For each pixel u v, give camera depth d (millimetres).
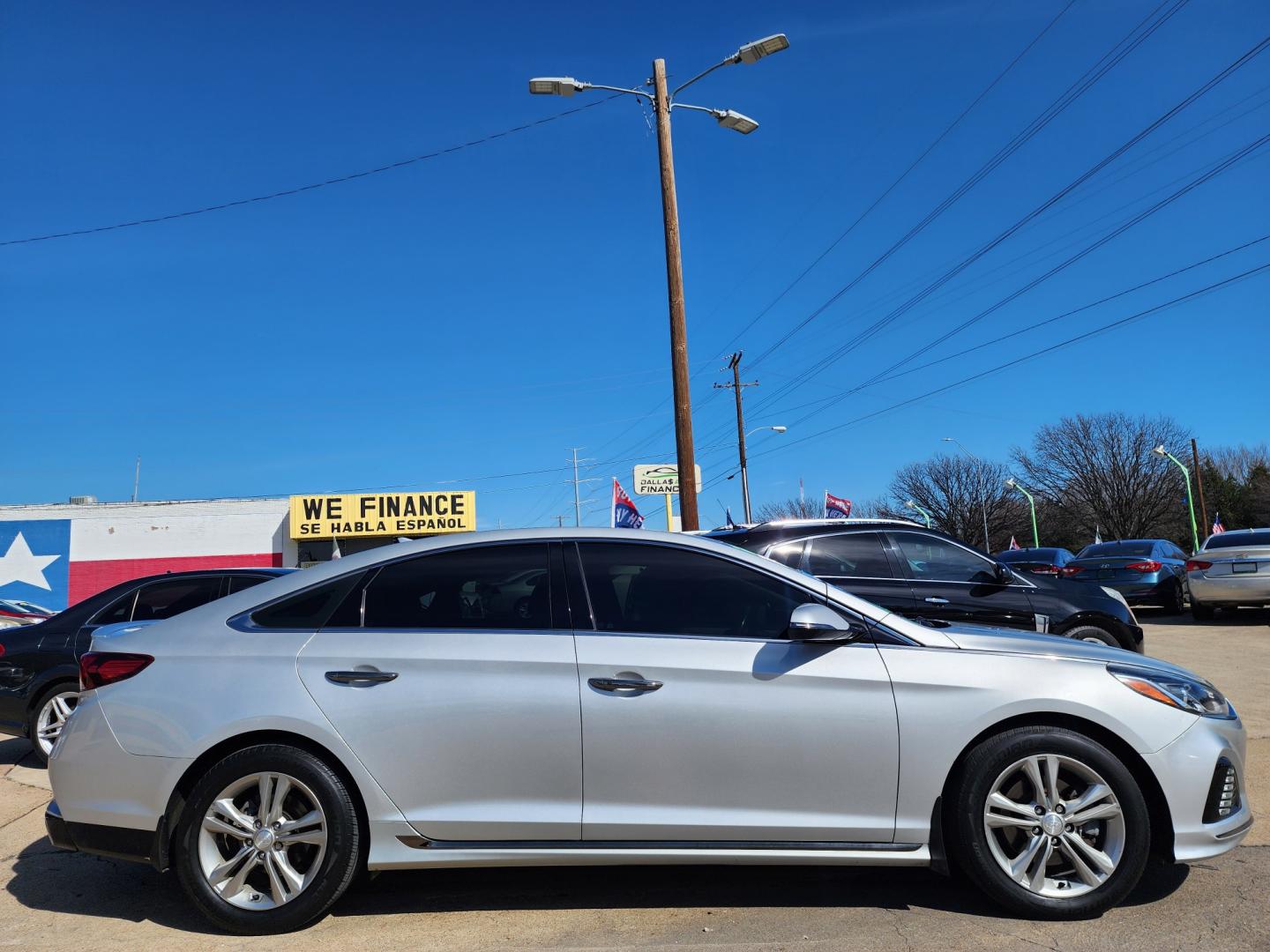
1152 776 3717
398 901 4027
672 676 3715
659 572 3986
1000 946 3430
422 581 3990
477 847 3682
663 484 27141
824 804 3693
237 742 3801
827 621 3697
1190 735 3738
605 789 3676
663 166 14562
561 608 3891
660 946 3494
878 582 7203
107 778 3766
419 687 3723
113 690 3848
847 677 3730
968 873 3725
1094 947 3412
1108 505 55781
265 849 3676
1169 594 15906
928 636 3912
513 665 3732
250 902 3688
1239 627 14008
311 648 3826
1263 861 4262
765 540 7418
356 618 3922
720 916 3779
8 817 5617
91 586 32188
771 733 3682
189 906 4055
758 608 3922
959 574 7352
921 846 3697
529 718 3680
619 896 4020
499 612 3904
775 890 4055
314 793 3678
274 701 3721
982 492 66125
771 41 13609
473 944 3551
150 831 3711
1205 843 3693
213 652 3865
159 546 32562
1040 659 3850
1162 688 3811
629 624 3861
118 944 3635
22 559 32000
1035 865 3676
